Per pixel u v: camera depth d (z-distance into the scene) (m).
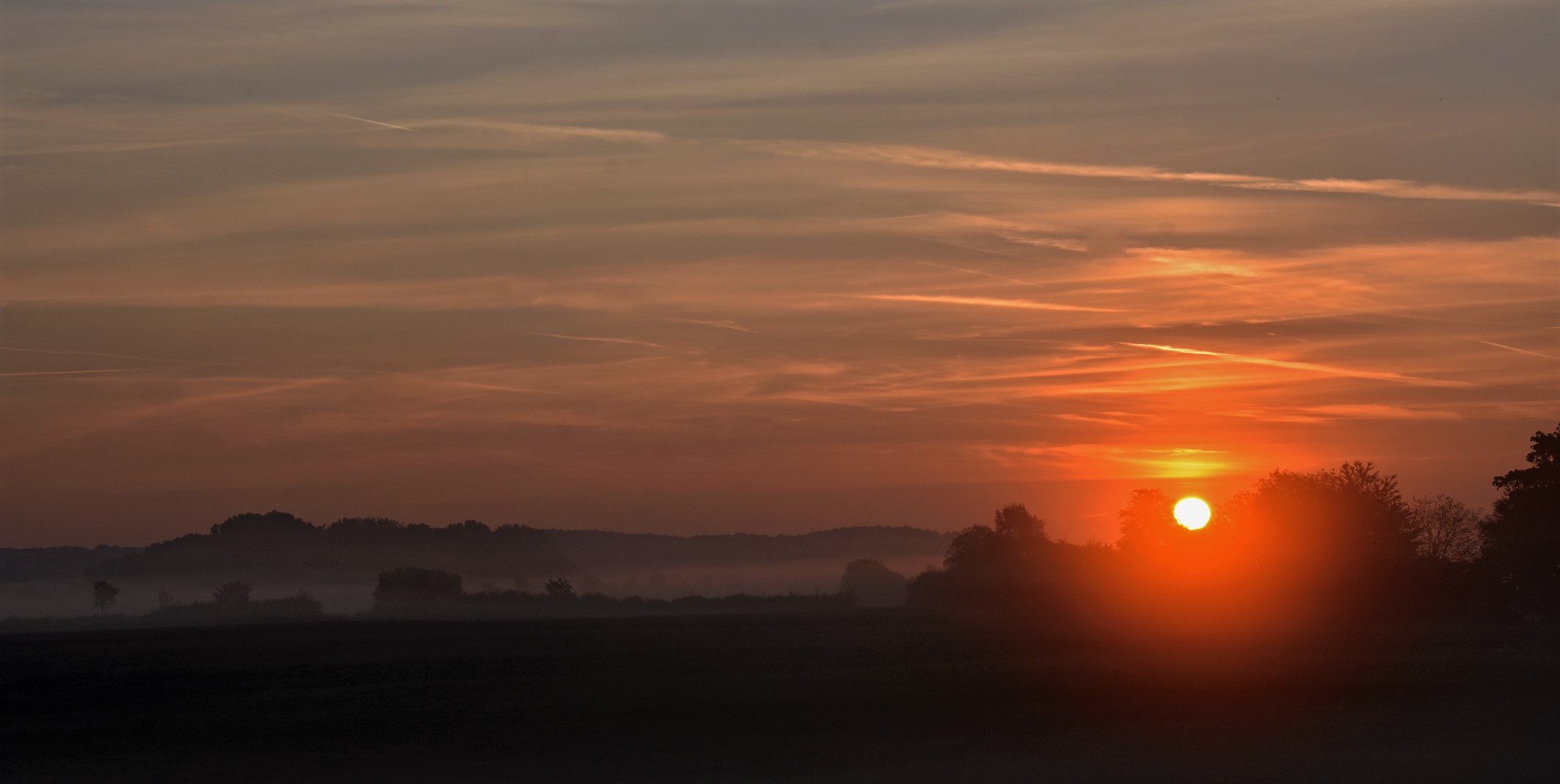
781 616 123.38
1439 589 130.25
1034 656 71.88
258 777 37.81
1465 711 47.88
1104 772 36.94
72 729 47.44
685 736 43.72
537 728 45.72
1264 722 45.59
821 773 37.25
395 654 75.75
